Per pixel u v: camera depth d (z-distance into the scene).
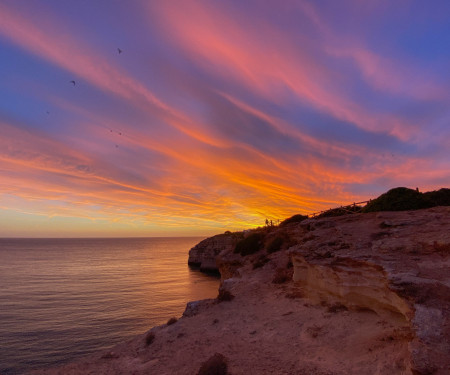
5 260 137.00
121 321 36.62
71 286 65.00
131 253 199.62
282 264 24.02
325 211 34.28
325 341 11.09
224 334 13.96
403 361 7.95
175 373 10.87
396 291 9.36
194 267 109.88
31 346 29.02
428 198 23.38
